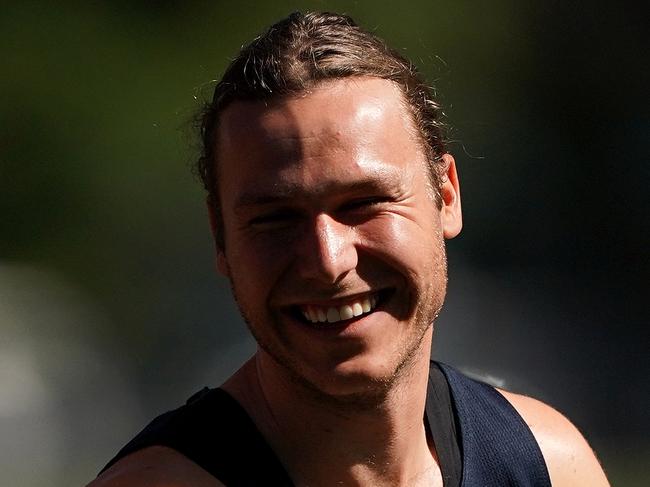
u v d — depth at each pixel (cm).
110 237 3800
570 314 3441
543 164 4159
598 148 4262
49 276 3500
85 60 4125
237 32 4219
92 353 2834
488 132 4206
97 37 4153
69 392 2677
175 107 4091
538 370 3008
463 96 4262
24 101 4047
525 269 3756
